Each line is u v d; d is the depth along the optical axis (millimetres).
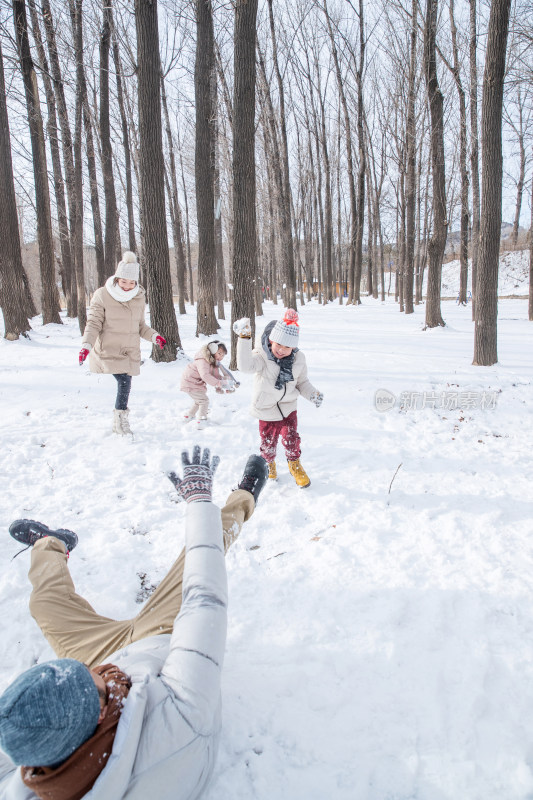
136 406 6734
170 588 1947
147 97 8406
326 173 31031
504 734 2100
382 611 2828
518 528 3670
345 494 4309
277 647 2594
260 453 4715
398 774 1958
